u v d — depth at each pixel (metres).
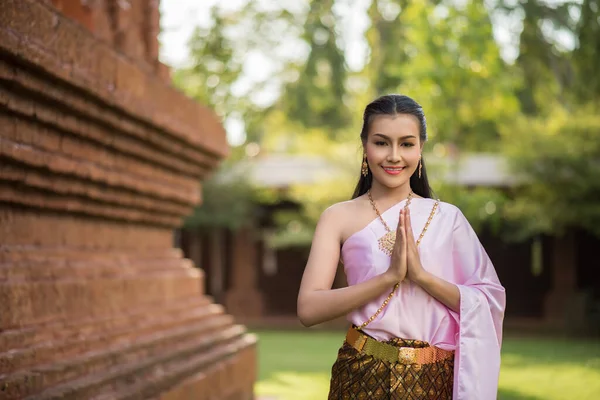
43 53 3.28
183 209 5.88
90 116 3.91
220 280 23.62
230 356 6.09
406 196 2.81
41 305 3.62
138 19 5.25
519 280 22.84
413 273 2.59
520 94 24.34
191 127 5.49
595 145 17.47
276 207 22.73
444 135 16.36
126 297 4.70
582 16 14.65
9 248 3.51
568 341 16.55
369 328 2.66
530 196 18.08
